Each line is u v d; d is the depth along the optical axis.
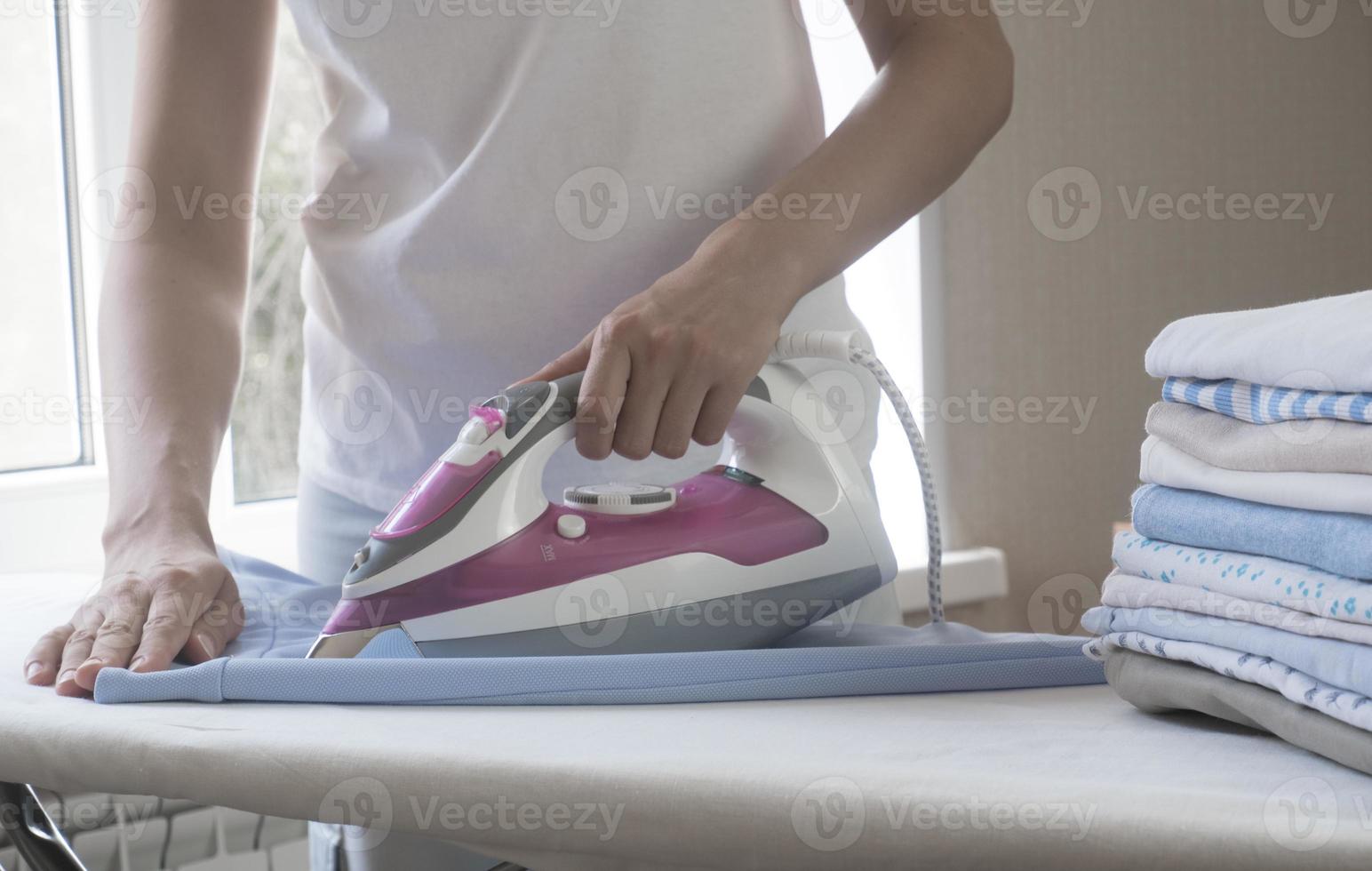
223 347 0.89
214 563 0.75
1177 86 2.28
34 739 0.56
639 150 0.87
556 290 0.89
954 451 2.03
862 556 0.78
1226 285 2.38
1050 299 2.13
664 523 0.73
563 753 0.49
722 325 0.71
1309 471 0.51
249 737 0.53
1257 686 0.51
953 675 0.64
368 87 0.89
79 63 1.46
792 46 0.94
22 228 1.46
